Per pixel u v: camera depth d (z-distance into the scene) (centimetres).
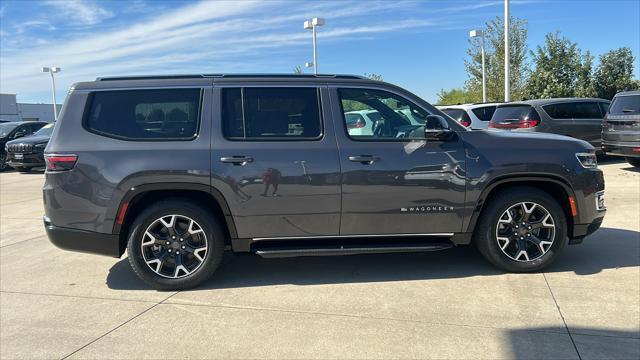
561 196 488
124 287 472
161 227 455
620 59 2452
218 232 455
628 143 1084
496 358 323
